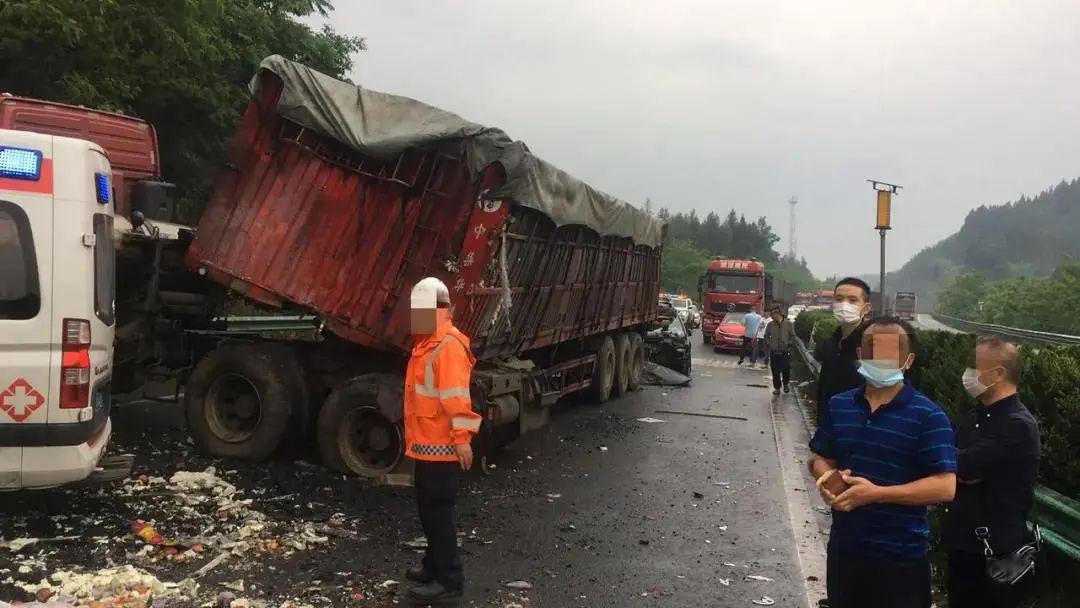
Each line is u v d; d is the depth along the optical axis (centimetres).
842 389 532
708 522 729
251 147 761
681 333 2084
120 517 585
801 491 864
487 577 553
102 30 1261
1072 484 550
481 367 880
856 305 525
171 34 1398
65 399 515
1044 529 510
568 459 964
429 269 754
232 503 646
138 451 784
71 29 1173
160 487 663
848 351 531
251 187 764
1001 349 378
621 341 1622
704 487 862
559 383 1223
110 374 611
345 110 739
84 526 561
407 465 753
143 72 1480
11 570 473
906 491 312
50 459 514
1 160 507
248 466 771
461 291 756
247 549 553
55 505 593
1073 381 563
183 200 1755
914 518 322
